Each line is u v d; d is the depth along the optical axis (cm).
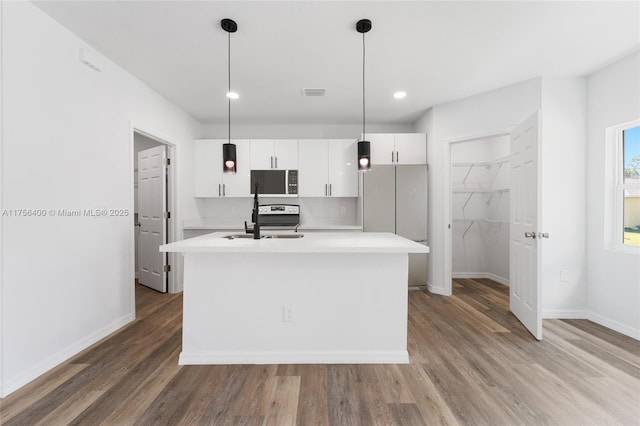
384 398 174
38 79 197
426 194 397
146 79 304
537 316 249
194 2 191
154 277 394
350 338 217
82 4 192
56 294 210
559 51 250
